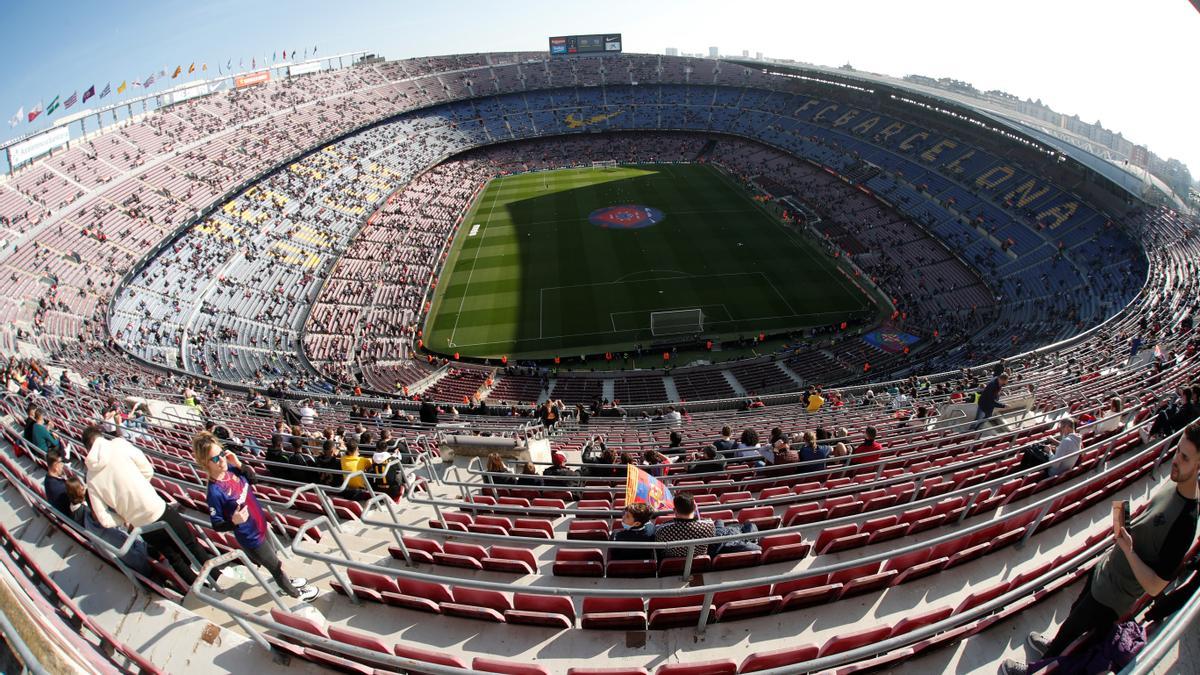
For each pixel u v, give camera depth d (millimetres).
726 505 10359
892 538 9211
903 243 62469
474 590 7824
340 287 56250
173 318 46906
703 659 6934
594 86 119062
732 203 78188
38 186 53000
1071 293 46500
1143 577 4793
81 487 8109
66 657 4301
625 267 60406
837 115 95062
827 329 48188
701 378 41812
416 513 11102
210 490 6711
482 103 114688
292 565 8617
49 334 38250
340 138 89250
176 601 7324
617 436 21438
